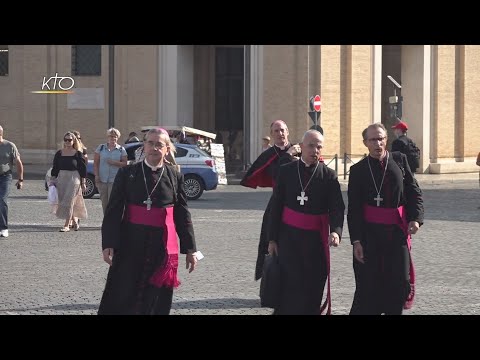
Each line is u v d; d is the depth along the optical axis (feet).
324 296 39.60
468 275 45.98
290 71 128.77
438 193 105.70
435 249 55.93
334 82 129.39
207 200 93.66
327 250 30.71
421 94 134.82
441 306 37.29
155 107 131.34
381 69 133.80
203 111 138.62
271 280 30.48
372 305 30.91
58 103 135.54
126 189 28.17
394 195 30.86
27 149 137.18
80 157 64.03
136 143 96.32
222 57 138.82
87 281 43.21
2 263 48.80
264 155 37.96
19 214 74.79
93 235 61.93
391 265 30.81
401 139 57.67
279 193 30.99
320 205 30.71
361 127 130.41
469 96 138.00
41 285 42.01
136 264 28.02
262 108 129.59
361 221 30.94
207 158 94.38
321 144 30.81
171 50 130.72
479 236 62.95
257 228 67.15
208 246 56.59
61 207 63.57
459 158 138.51
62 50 134.82
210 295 39.78
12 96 137.39
